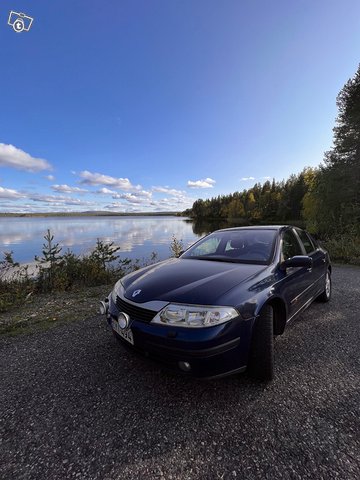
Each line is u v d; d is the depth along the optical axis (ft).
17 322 13.65
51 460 5.49
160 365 7.15
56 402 7.31
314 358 9.24
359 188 83.05
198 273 8.90
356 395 7.26
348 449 5.53
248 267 9.25
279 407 6.86
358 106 80.23
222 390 7.63
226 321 6.79
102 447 5.78
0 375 8.75
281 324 9.23
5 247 56.80
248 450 5.58
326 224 85.05
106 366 9.12
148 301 7.53
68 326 13.05
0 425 6.50
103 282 23.43
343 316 13.37
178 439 5.92
